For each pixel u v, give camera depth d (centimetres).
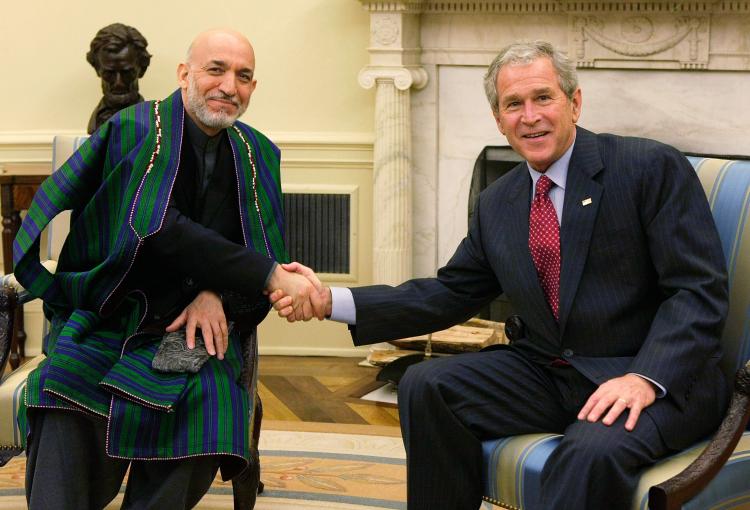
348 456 338
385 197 443
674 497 185
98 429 232
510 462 210
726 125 422
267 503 295
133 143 252
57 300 251
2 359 255
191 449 226
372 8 431
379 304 241
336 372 442
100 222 249
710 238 214
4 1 464
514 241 231
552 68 224
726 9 411
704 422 209
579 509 192
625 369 217
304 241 466
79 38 462
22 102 469
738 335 221
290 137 458
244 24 458
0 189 431
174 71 461
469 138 446
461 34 439
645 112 429
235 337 254
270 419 378
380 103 439
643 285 220
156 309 248
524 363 229
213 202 259
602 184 221
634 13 420
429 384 217
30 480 230
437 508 219
